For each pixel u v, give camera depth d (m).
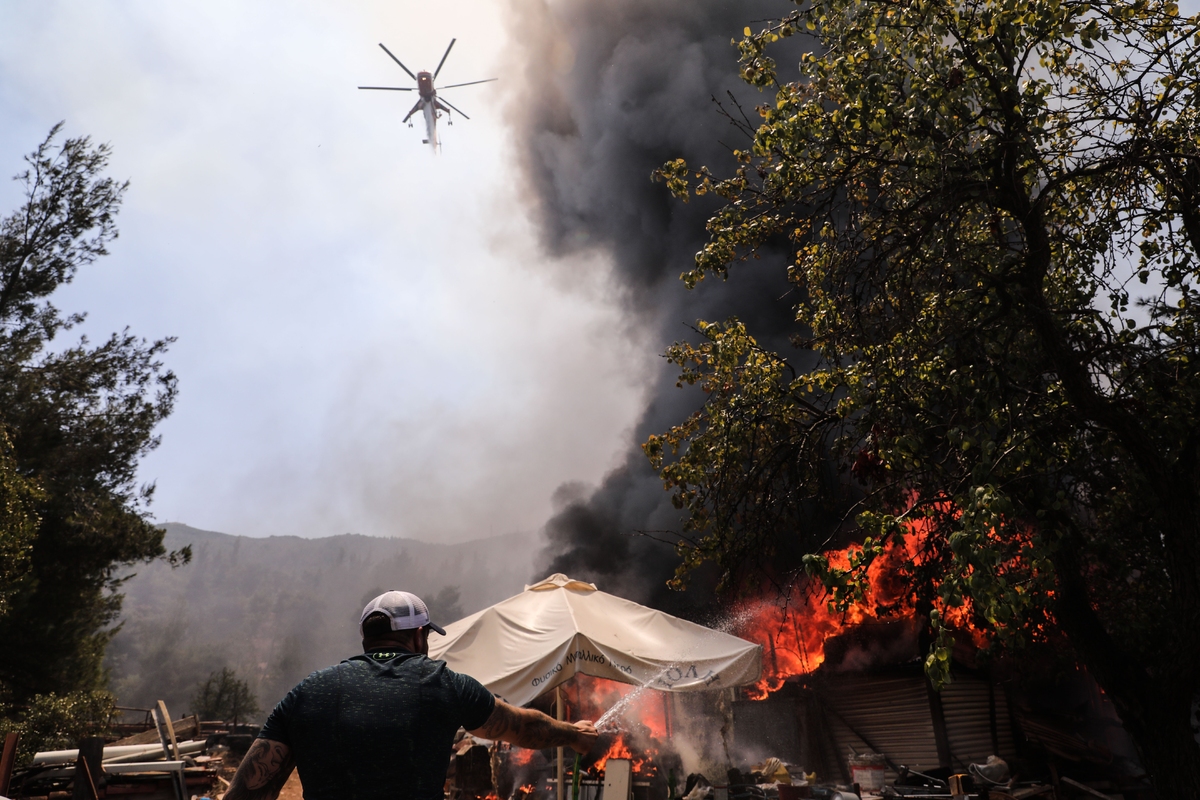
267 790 1.68
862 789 8.73
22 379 18.56
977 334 5.84
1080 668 9.71
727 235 7.24
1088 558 6.81
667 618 8.27
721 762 11.62
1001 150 5.99
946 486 5.71
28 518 12.49
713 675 7.35
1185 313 6.29
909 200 6.80
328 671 1.82
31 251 19.59
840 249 6.77
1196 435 5.41
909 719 10.36
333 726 1.70
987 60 5.81
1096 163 6.14
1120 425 5.39
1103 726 10.39
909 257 6.09
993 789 8.47
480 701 1.87
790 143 6.41
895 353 6.20
